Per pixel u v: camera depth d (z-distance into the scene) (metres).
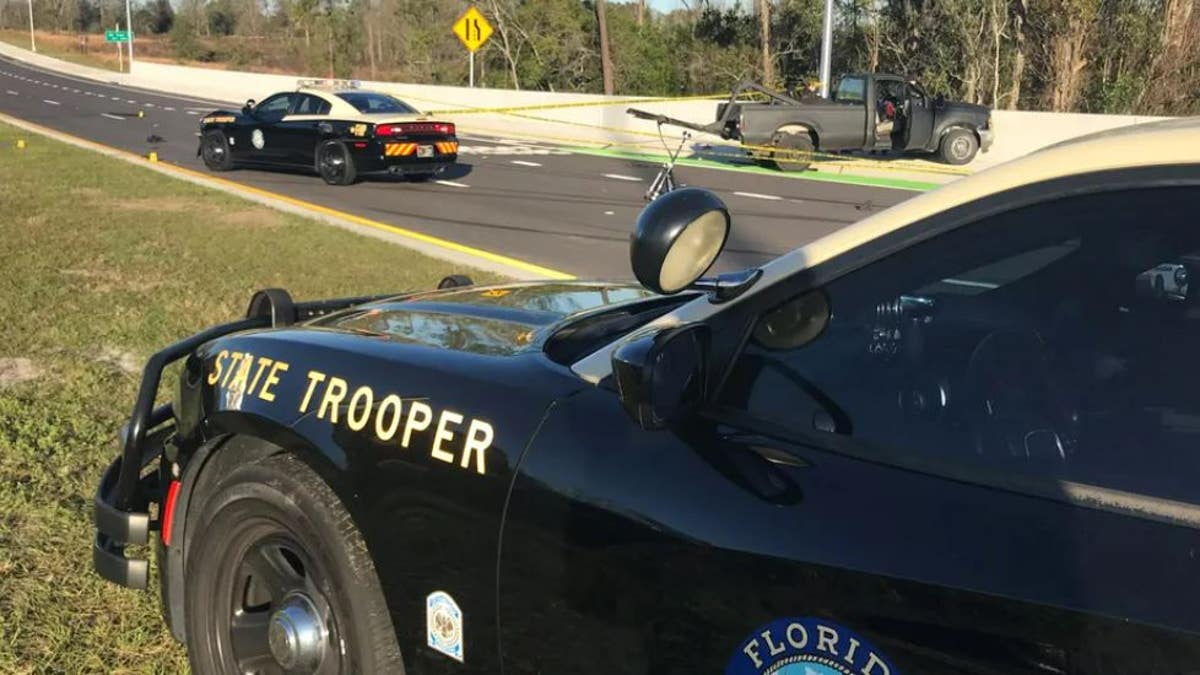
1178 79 23.94
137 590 3.20
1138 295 1.68
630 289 3.22
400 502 2.14
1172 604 1.38
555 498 1.89
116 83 50.88
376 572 2.21
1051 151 1.69
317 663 2.38
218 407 2.60
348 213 12.55
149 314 6.70
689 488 1.75
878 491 1.65
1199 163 1.53
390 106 16.05
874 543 1.58
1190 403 1.59
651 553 1.76
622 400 1.81
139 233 9.88
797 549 1.62
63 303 6.95
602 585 1.83
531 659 1.97
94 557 2.95
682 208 1.93
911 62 31.33
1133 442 1.59
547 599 1.92
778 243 11.58
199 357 2.79
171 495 2.81
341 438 2.27
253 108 16.70
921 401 1.76
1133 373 1.65
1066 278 1.73
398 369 2.27
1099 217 1.62
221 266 8.41
